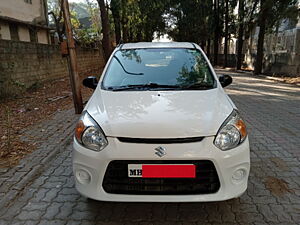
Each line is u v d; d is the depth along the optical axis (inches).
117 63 142.3
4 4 509.0
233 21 899.4
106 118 97.8
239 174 94.0
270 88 416.8
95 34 952.9
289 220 98.5
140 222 99.3
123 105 105.4
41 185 125.0
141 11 762.2
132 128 91.9
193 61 142.3
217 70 855.1
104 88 125.1
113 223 98.9
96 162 90.8
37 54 409.4
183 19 1142.3
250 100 319.0
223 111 102.3
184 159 87.4
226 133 92.8
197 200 89.7
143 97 111.9
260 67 632.4
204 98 110.5
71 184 125.7
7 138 183.9
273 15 572.7
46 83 433.7
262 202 109.6
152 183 90.0
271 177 129.6
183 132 90.1
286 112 257.1
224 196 90.8
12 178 129.6
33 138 184.5
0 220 100.5
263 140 178.9
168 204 109.8
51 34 711.1
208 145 89.4
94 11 1074.7
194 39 1185.4
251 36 888.9
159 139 89.1
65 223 98.8
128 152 88.5
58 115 245.3
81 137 97.0
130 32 898.1
